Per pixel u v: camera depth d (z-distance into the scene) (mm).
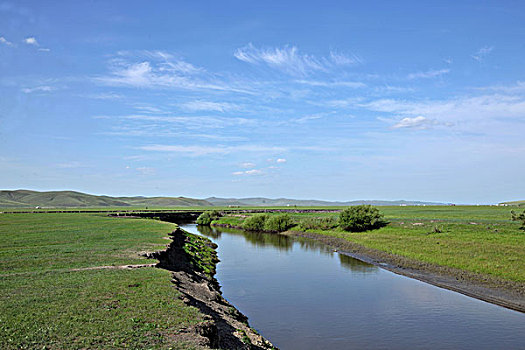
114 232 47719
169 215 144500
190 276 26953
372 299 28625
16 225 60750
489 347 19609
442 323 23234
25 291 17281
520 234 49594
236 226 106812
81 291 17438
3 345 11375
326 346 19812
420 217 86250
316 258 48656
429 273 37062
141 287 18562
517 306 26203
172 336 12922
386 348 19578
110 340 12180
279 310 25891
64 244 34500
